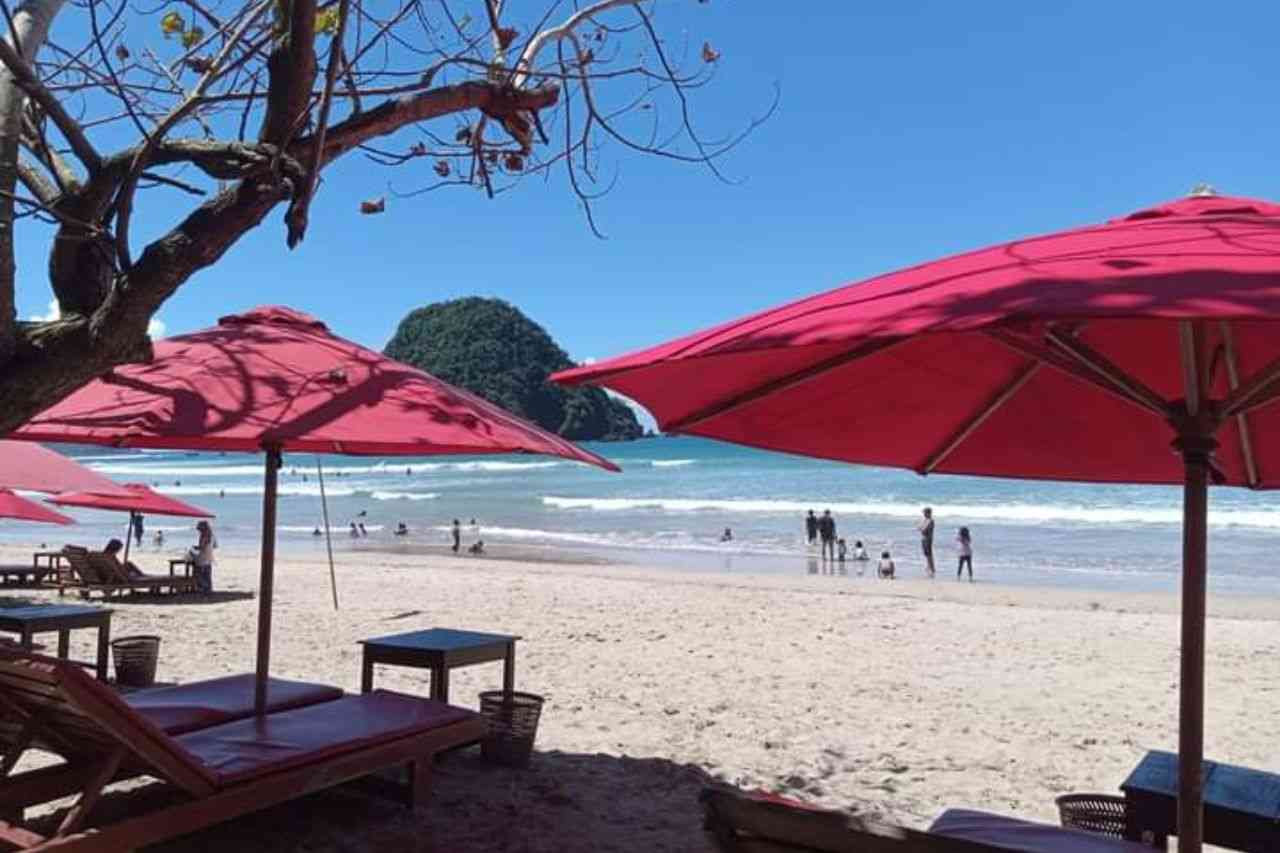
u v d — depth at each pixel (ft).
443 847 16.90
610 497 172.76
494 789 20.06
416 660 21.20
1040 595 61.05
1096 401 11.96
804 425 11.86
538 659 35.63
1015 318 5.26
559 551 98.27
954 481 182.50
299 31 11.96
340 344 17.46
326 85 11.46
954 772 22.67
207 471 290.76
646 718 26.96
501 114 14.46
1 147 12.00
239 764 14.67
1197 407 8.15
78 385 11.93
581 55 15.08
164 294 11.89
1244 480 13.09
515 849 16.98
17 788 14.65
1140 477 13.56
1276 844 12.30
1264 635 42.86
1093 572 80.28
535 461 326.85
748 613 48.01
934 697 30.17
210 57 13.73
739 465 256.73
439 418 14.61
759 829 8.77
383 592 57.57
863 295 7.07
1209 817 12.64
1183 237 7.00
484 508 156.46
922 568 84.89
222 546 104.27
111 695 12.87
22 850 12.48
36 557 58.29
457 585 61.41
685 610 49.11
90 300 12.47
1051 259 6.70
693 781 21.33
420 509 156.35
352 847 16.70
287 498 182.60
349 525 130.72
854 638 40.91
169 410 13.52
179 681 31.24
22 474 20.88
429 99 13.78
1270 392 8.07
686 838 17.87
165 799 17.17
